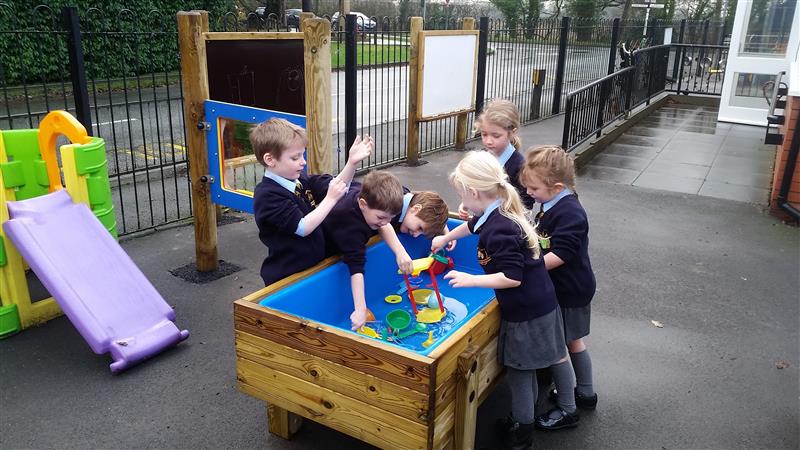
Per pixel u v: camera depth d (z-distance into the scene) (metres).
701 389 3.28
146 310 3.56
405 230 3.20
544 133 10.38
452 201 6.70
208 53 4.38
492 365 2.60
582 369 3.01
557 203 2.73
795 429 2.95
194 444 2.79
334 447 2.76
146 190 6.91
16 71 12.90
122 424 2.93
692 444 2.83
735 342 3.78
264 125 2.72
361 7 30.56
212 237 4.65
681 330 3.92
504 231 2.44
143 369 3.39
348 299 3.09
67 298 3.34
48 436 2.83
